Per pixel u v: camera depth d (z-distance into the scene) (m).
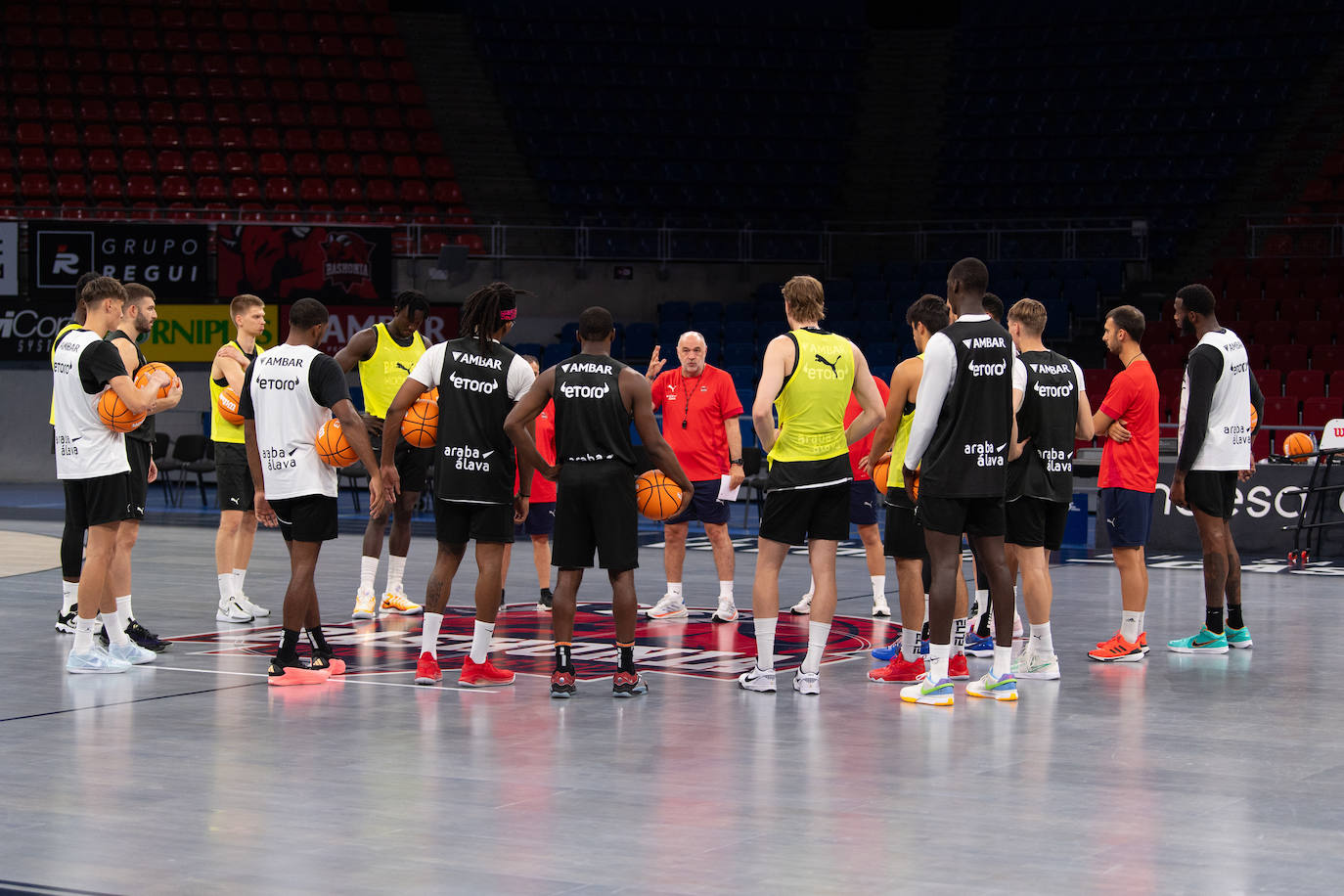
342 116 28.45
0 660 8.44
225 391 9.72
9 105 27.39
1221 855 4.73
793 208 28.41
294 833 4.94
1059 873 4.53
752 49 30.94
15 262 23.59
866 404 7.61
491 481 7.61
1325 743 6.46
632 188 28.17
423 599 11.27
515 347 24.48
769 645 7.64
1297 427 19.02
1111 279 25.14
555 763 5.99
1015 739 6.52
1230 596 9.20
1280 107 28.27
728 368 23.33
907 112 30.28
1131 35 30.22
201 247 23.53
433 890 4.33
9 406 24.61
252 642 9.20
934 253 26.69
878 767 5.95
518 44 30.38
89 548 8.04
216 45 29.17
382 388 10.23
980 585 8.87
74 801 5.35
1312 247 25.25
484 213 27.34
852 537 17.66
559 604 7.48
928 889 4.36
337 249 23.73
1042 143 28.92
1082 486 20.45
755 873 4.51
